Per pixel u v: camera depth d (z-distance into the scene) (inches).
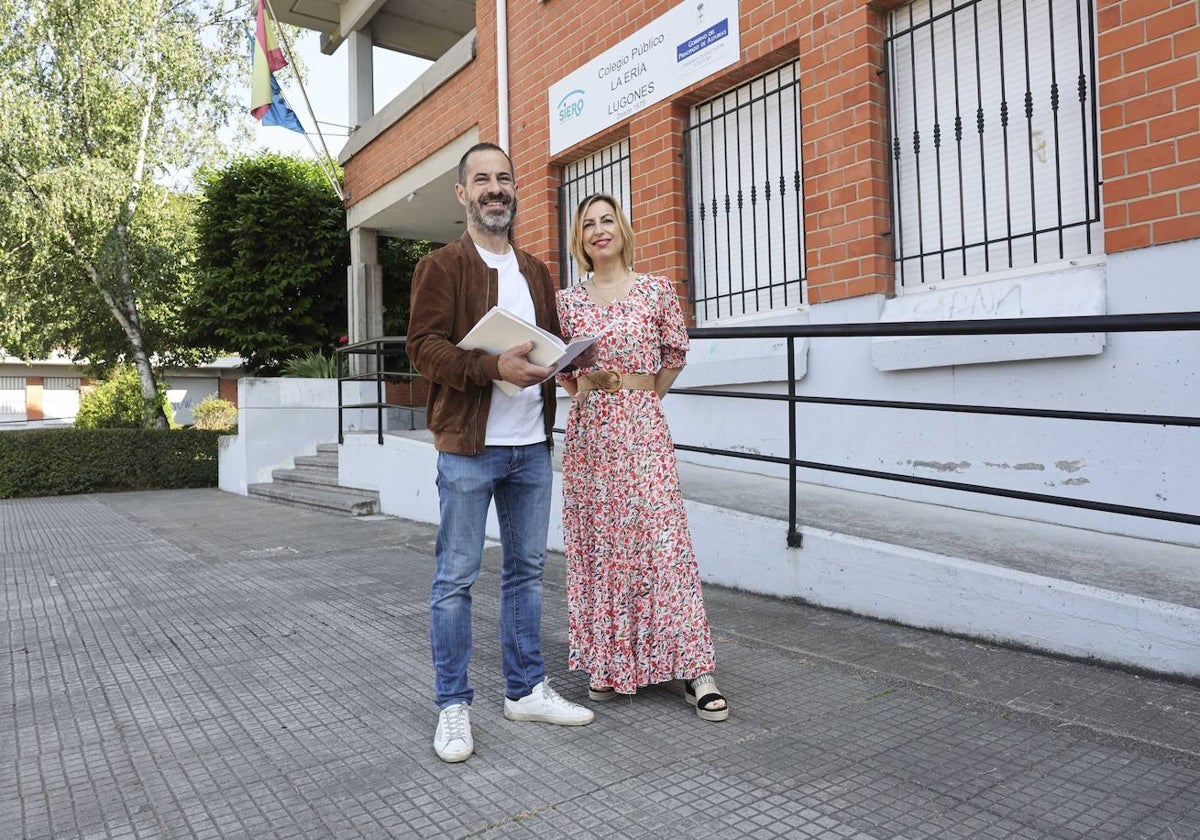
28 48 532.1
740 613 155.9
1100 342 153.1
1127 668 116.0
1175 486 145.7
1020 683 114.8
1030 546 144.7
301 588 193.6
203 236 501.4
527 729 107.1
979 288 180.4
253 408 440.1
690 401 252.7
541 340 92.5
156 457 503.8
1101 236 164.7
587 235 118.3
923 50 196.9
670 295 119.6
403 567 215.5
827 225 209.8
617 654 114.1
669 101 255.6
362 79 489.7
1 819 86.2
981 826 79.4
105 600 188.9
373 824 83.3
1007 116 180.7
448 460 103.0
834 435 207.9
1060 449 161.9
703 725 106.3
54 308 575.8
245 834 82.0
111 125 547.2
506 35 331.3
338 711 115.1
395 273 541.0
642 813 84.0
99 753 102.7
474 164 105.1
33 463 471.5
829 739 100.2
